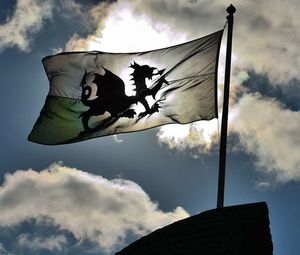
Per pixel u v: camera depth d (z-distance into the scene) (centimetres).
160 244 1603
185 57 1912
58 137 1930
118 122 1906
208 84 1864
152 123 1875
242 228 1541
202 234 1565
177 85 1891
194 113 1853
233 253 1518
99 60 1959
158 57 1941
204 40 1909
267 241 1534
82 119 1930
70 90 1953
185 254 1561
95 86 1945
